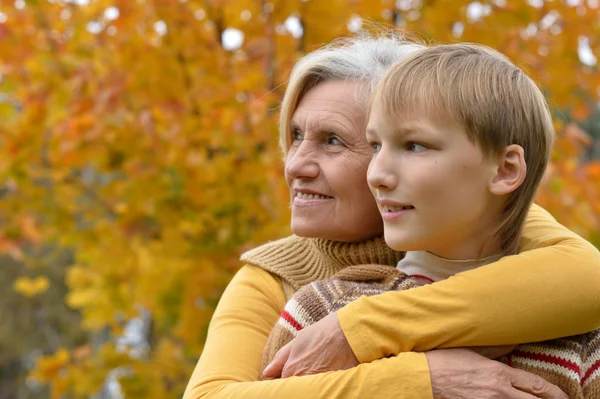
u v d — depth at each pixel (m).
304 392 1.29
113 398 5.35
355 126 1.62
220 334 1.58
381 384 1.27
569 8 3.99
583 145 4.41
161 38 3.82
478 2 3.86
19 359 12.69
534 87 1.42
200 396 1.43
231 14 3.78
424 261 1.48
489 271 1.35
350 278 1.52
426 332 1.31
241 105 3.59
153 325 5.29
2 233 4.88
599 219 3.94
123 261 3.99
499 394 1.27
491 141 1.32
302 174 1.64
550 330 1.32
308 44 3.78
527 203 1.41
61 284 11.57
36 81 4.01
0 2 3.97
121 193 3.96
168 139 3.60
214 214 3.71
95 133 3.64
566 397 1.33
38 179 4.70
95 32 3.96
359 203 1.62
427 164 1.31
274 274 1.71
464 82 1.32
